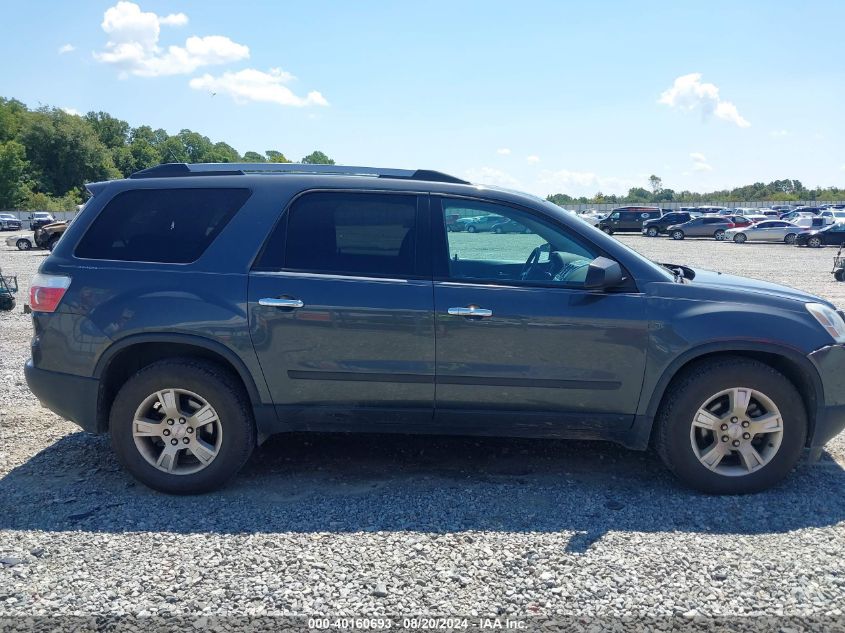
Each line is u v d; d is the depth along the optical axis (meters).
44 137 109.69
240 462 4.17
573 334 4.04
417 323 4.05
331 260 4.16
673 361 4.04
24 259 23.47
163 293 4.09
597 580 3.15
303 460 4.73
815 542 3.52
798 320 4.08
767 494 4.14
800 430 4.05
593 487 4.26
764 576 3.19
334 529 3.67
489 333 4.04
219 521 3.77
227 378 4.12
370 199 4.23
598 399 4.11
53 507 3.95
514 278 4.15
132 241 4.25
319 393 4.15
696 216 46.38
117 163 131.50
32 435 5.19
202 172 4.44
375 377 4.11
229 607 2.95
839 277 17.17
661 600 3.00
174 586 3.10
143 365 4.38
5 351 8.24
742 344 4.02
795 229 37.53
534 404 4.14
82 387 4.16
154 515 3.85
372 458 4.77
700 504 4.00
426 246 4.18
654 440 4.29
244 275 4.11
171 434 4.14
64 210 96.44
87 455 4.80
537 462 4.69
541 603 2.97
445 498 4.08
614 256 4.17
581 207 97.81
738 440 4.09
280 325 4.06
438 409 4.17
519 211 4.24
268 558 3.35
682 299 4.09
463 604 2.97
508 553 3.40
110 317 4.09
